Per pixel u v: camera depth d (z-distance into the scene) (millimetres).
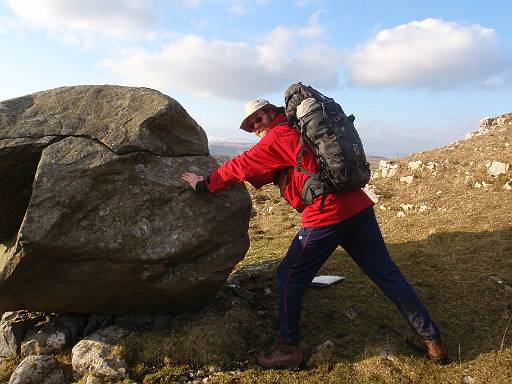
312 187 4801
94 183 5047
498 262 7215
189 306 5906
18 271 5051
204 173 5773
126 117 5449
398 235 9531
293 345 5125
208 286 5660
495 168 12164
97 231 5031
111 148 5172
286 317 5102
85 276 5223
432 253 7953
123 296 5594
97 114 5516
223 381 4859
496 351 5043
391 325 5777
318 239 4918
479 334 5434
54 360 5297
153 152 5402
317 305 6441
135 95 5691
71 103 5648
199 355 5250
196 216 5445
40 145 5199
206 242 5512
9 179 5352
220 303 6340
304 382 4797
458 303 6164
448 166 13711
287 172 5023
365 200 5047
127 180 5180
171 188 5363
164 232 5262
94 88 5852
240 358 5316
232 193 5805
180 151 5758
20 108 5605
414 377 4766
